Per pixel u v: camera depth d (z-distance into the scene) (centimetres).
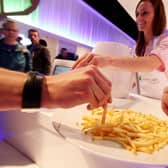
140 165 34
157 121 54
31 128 62
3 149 68
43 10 165
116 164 37
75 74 34
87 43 280
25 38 111
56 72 78
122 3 260
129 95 84
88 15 271
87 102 33
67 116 49
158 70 98
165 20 117
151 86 106
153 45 114
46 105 31
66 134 40
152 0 114
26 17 148
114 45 80
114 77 76
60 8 191
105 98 36
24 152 66
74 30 233
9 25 79
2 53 78
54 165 56
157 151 37
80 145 36
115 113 56
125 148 37
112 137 41
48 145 57
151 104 72
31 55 85
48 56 85
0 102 30
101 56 72
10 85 30
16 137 69
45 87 31
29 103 30
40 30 149
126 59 79
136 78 110
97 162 40
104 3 285
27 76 31
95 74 35
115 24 379
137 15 124
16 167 58
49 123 55
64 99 31
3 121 74
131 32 445
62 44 155
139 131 46
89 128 43
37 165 61
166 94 54
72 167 51
